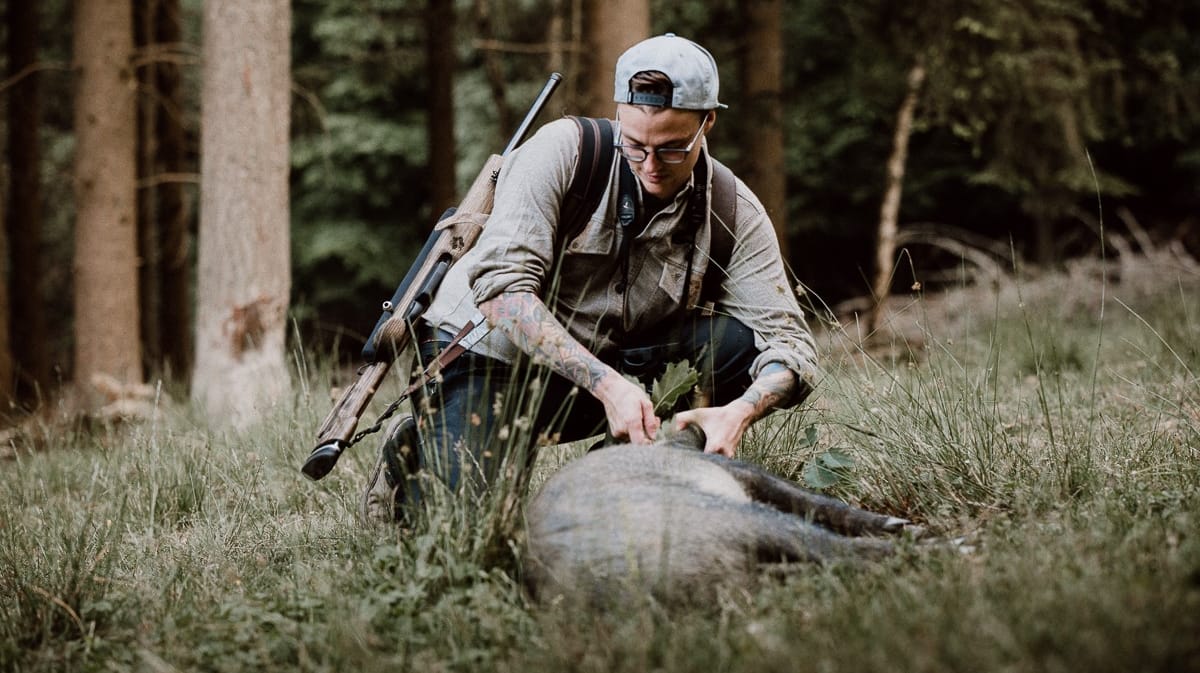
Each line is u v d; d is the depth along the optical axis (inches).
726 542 111.1
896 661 87.6
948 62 510.3
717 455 125.4
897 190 544.7
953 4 500.4
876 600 103.4
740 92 479.2
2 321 418.3
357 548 142.9
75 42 413.7
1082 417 184.5
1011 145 536.7
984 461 152.3
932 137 653.9
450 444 136.7
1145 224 660.1
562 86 461.7
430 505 129.3
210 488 189.9
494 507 123.9
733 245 141.8
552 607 108.0
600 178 135.9
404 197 764.0
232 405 292.2
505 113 546.9
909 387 168.6
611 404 128.9
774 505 125.3
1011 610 94.3
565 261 138.9
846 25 597.3
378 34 672.4
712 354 143.0
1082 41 533.0
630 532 110.3
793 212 671.1
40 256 580.1
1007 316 351.3
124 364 416.5
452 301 144.3
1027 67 501.7
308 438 209.2
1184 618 87.7
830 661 89.8
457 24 668.7
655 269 139.4
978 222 693.3
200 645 113.4
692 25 578.9
